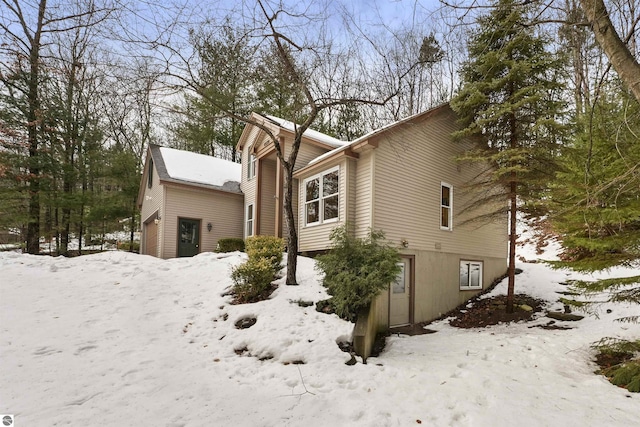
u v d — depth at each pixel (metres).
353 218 9.15
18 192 12.90
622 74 3.52
